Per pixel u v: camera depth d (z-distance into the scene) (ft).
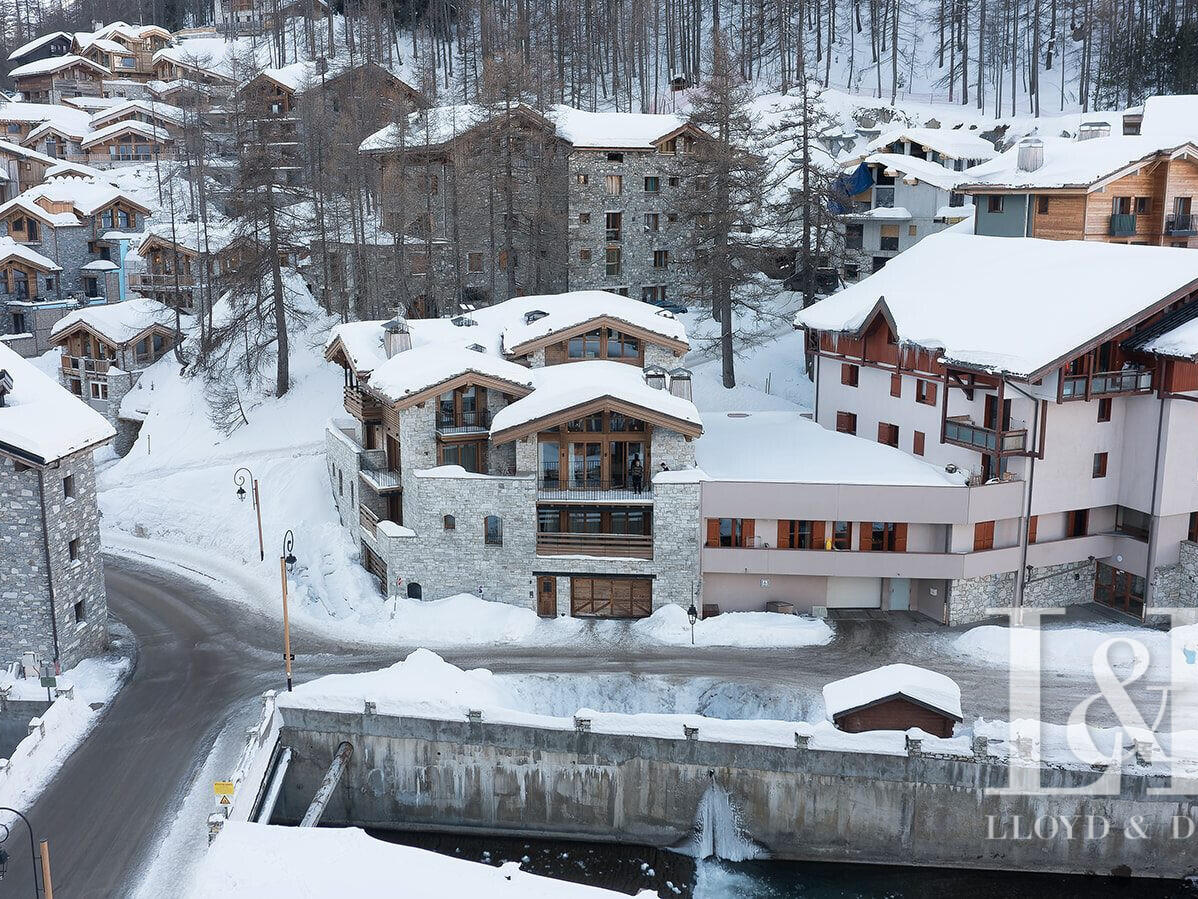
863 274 284.61
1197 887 124.06
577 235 260.21
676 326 187.83
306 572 187.52
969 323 165.89
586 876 129.08
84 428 155.33
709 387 230.68
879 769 126.93
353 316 256.73
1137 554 164.35
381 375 172.96
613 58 411.95
